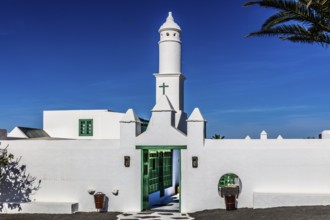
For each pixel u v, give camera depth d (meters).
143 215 16.55
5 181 18.44
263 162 16.66
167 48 22.89
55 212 17.25
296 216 13.64
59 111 26.53
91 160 17.98
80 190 17.92
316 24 14.01
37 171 18.28
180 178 17.33
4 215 16.91
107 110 26.27
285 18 14.37
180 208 17.22
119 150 17.83
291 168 16.44
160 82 22.41
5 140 18.69
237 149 16.91
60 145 18.25
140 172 17.66
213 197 16.94
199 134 17.28
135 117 18.12
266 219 13.84
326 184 16.12
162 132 17.62
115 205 17.66
